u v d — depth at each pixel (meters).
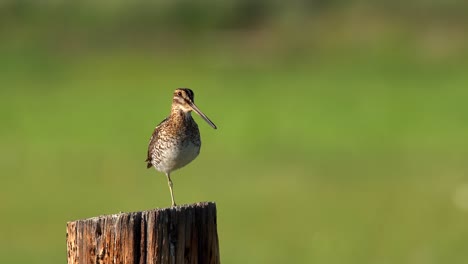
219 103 37.03
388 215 20.36
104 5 55.69
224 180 24.28
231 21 55.44
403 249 17.89
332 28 53.31
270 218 20.41
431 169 24.94
